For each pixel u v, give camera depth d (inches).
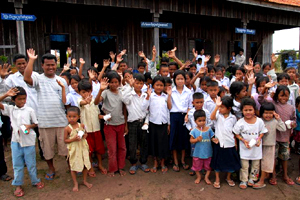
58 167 157.2
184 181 136.3
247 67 175.3
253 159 125.3
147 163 162.6
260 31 502.0
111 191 126.1
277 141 131.6
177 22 409.1
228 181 131.8
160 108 144.6
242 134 125.5
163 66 174.2
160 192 124.4
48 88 135.4
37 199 120.0
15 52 307.0
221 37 456.8
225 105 126.3
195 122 133.3
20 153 123.7
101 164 150.0
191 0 338.0
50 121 134.6
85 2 270.8
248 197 118.5
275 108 136.1
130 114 145.1
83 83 137.4
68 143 126.6
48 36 327.3
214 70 199.9
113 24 359.6
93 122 144.6
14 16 223.0
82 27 341.4
